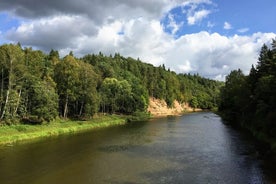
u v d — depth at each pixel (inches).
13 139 1998.0
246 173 1182.9
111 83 4084.6
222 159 1439.5
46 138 2166.6
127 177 1157.7
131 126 3102.9
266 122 1903.3
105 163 1393.9
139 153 1616.6
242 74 4591.5
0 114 2330.2
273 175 1146.7
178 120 3917.3
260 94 2265.0
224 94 4690.0
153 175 1178.0
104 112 3934.5
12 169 1289.4
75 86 3159.5
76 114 3420.3
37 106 2504.9
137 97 4372.5
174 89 7303.2
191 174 1182.3
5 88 2445.9
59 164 1378.0
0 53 2342.5
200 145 1844.2
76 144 1915.6
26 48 2933.1
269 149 1646.2
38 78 2674.7
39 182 1112.2
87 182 1104.8
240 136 2208.4
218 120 3860.7
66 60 3164.4
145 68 6820.9
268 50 3006.9
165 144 1900.8
